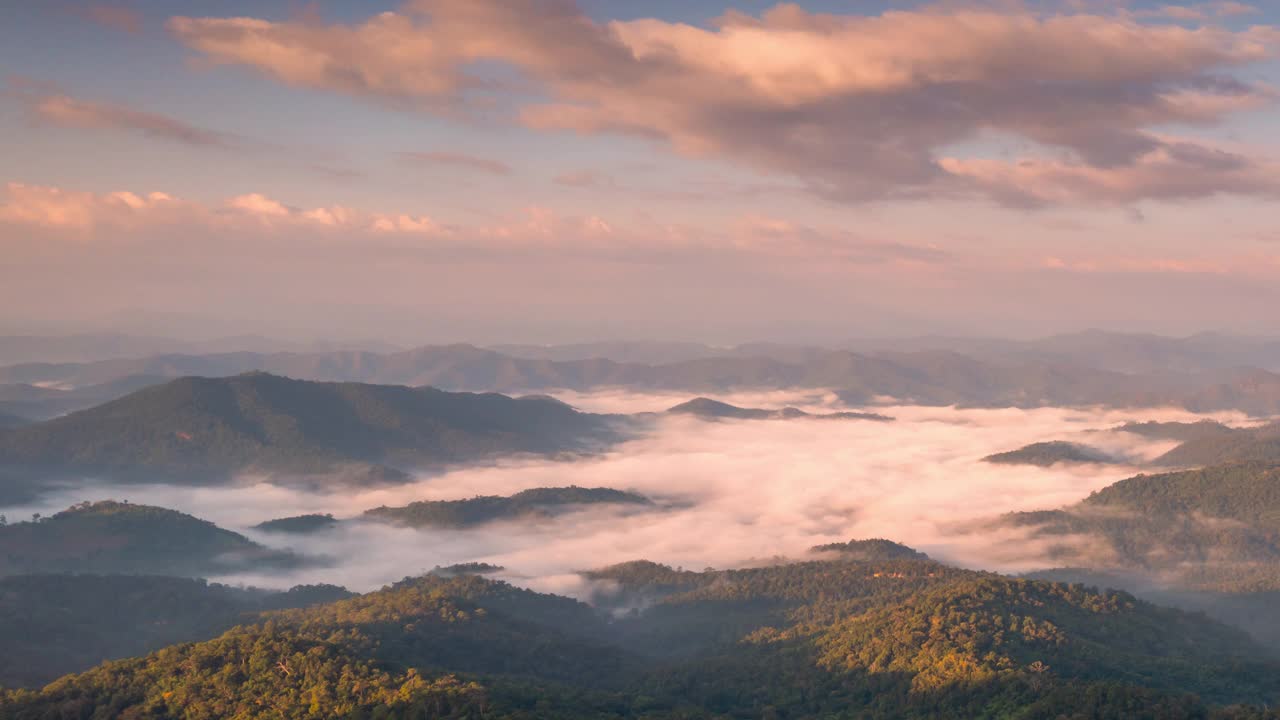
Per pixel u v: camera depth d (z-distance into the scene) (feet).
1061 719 638.94
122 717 647.56
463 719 623.77
